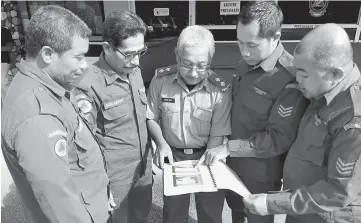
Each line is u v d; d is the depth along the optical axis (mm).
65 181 981
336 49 965
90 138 1271
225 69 3426
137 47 1403
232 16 3688
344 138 1012
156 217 2303
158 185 2652
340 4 3555
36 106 974
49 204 958
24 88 1000
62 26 998
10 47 3963
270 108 1422
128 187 1705
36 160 923
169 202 1646
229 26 3729
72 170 1186
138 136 1667
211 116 1563
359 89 1019
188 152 1635
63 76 1081
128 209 1906
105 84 1510
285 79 1356
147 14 3727
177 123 1572
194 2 3643
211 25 3756
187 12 3707
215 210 1689
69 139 1130
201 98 1528
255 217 1681
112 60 1468
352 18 3600
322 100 1127
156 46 3521
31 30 1007
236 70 1627
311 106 1194
